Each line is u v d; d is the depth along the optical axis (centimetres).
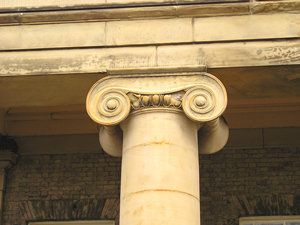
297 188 1487
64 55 1196
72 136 1570
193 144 1135
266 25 1185
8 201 1530
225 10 1196
